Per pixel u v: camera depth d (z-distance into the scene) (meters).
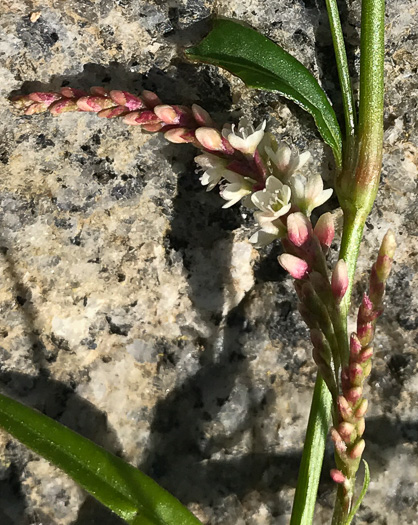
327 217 0.06
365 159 0.07
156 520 0.07
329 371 0.06
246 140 0.07
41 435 0.07
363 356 0.05
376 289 0.05
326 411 0.07
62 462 0.07
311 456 0.07
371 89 0.07
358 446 0.05
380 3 0.07
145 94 0.07
